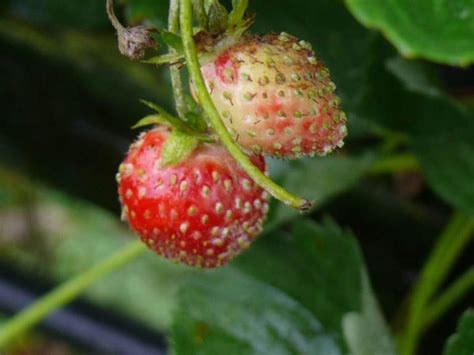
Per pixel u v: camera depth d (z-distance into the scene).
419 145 0.30
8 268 0.43
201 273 0.31
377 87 0.30
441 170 0.30
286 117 0.23
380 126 0.30
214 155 0.24
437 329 0.33
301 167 0.30
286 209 0.28
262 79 0.22
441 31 0.19
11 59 0.34
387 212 0.32
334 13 0.29
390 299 0.33
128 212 0.25
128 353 0.42
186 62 0.21
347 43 0.29
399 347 0.32
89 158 0.34
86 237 0.81
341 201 0.32
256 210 0.24
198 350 0.30
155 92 0.34
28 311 0.33
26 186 0.63
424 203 0.33
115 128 0.34
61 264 0.79
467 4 0.20
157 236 0.24
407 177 0.33
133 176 0.24
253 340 0.30
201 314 0.31
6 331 0.33
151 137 0.24
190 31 0.20
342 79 0.30
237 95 0.22
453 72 0.32
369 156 0.31
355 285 0.29
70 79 0.34
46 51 0.34
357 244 0.29
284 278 0.30
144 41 0.22
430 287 0.32
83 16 0.36
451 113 0.29
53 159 0.35
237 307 0.30
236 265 0.31
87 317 0.42
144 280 0.81
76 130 0.34
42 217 0.78
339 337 0.30
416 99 0.30
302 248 0.30
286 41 0.23
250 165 0.20
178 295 0.31
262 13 0.29
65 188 0.35
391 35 0.19
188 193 0.24
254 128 0.23
